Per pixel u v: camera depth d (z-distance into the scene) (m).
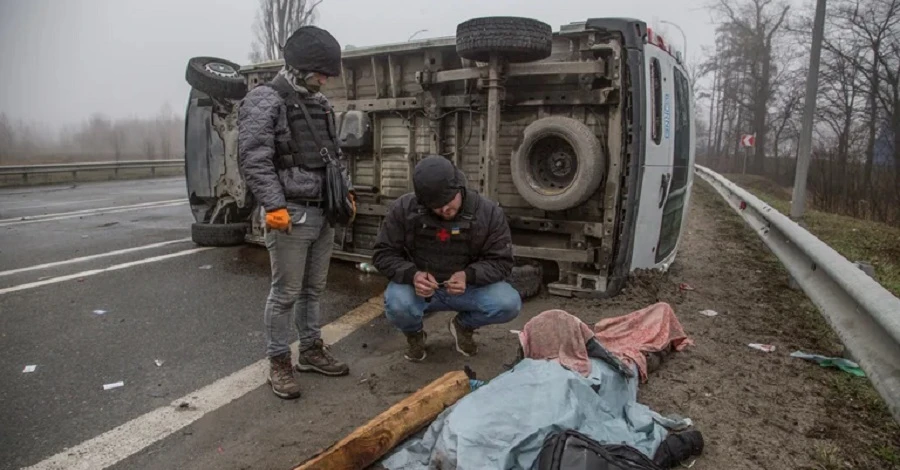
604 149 5.16
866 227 10.68
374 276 6.38
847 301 3.67
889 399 2.69
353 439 2.60
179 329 4.67
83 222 10.16
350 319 5.01
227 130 7.35
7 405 3.39
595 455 2.21
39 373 3.83
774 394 3.43
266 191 3.17
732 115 43.62
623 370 3.12
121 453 2.89
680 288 5.76
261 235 7.49
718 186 14.74
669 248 6.55
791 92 32.94
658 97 5.37
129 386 3.64
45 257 7.18
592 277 5.32
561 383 2.66
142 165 23.77
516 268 5.25
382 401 3.43
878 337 3.09
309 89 3.43
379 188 6.34
